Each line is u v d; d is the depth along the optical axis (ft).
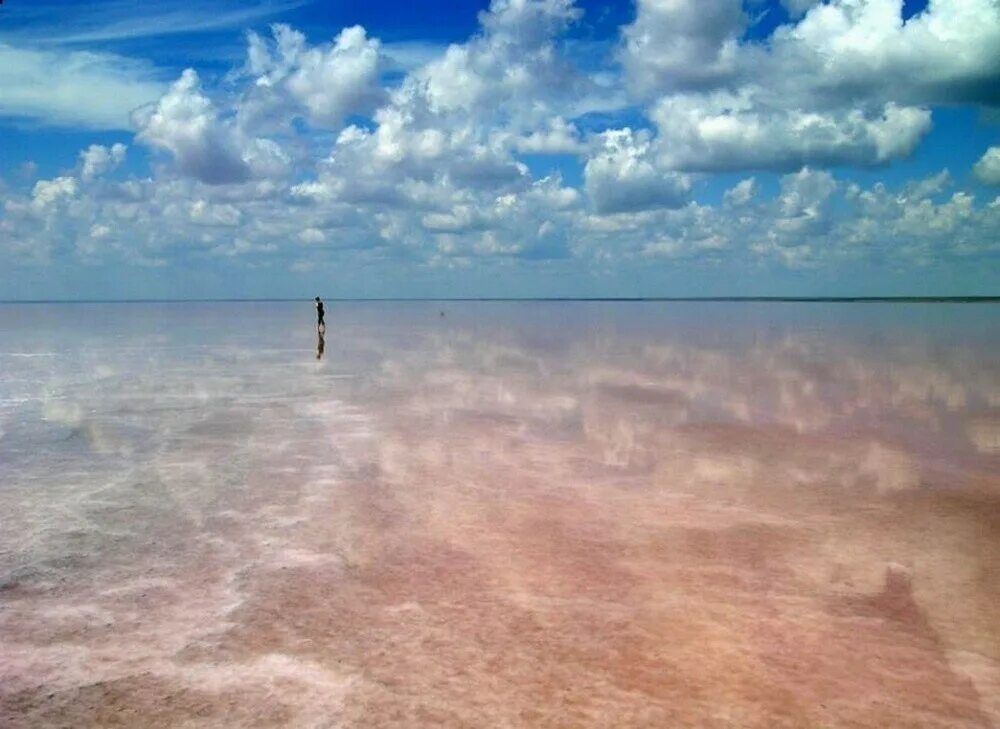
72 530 28.89
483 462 40.19
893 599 23.34
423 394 64.03
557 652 20.08
